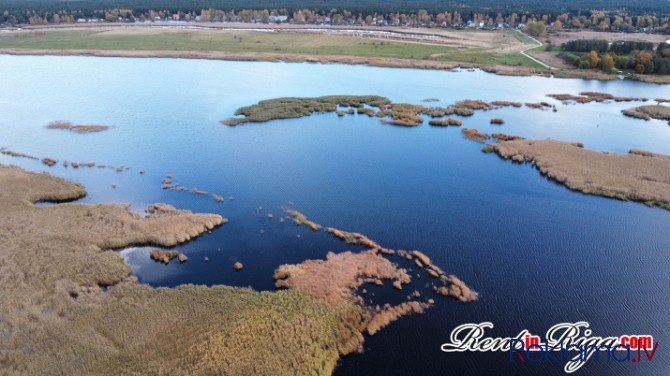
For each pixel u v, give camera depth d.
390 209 53.81
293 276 40.75
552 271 43.22
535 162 66.44
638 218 52.47
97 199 55.00
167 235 46.22
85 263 41.38
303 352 32.28
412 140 76.19
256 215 51.94
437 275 42.09
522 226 50.66
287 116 86.00
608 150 72.50
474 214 53.06
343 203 55.03
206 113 87.94
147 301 37.03
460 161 67.88
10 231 45.62
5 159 65.88
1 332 32.97
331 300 37.72
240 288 39.16
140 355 31.61
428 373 32.03
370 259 43.84
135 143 72.69
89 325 34.22
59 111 87.31
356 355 33.34
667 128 83.06
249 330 33.94
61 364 30.67
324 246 46.34
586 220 52.00
